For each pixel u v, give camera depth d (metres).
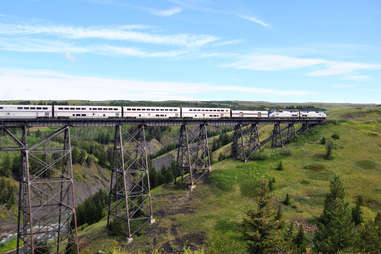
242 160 76.62
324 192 53.41
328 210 39.94
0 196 83.62
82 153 126.19
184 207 53.12
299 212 46.88
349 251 27.56
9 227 75.50
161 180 88.12
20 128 42.56
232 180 61.91
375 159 68.12
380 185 54.25
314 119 94.38
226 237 39.84
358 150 74.19
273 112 85.38
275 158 74.94
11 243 66.75
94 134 187.38
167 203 55.72
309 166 67.06
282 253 30.27
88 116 46.72
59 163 99.62
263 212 32.06
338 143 79.44
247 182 60.25
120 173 48.12
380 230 31.12
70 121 44.25
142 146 52.31
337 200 35.59
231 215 47.50
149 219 48.56
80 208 73.25
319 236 32.38
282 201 51.34
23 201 40.19
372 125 95.56
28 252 39.16
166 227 45.91
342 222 30.38
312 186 56.62
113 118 50.00
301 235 34.66
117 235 46.16
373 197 49.91
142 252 39.59
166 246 40.31
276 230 32.38
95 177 123.19
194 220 47.06
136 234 45.50
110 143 176.62
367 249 29.17
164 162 141.88
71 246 41.69
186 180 67.25
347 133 86.31
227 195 56.47
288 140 89.69
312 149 77.94
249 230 34.00
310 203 50.03
